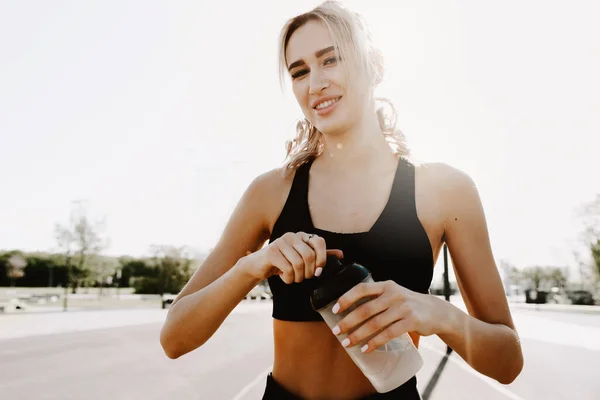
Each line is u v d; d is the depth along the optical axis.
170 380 9.15
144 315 33.78
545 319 28.50
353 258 1.17
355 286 0.95
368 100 1.29
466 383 8.57
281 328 1.24
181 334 1.19
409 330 0.93
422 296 0.98
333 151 1.32
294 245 0.98
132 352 13.84
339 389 1.17
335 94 1.24
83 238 55.97
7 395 8.09
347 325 0.93
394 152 1.38
